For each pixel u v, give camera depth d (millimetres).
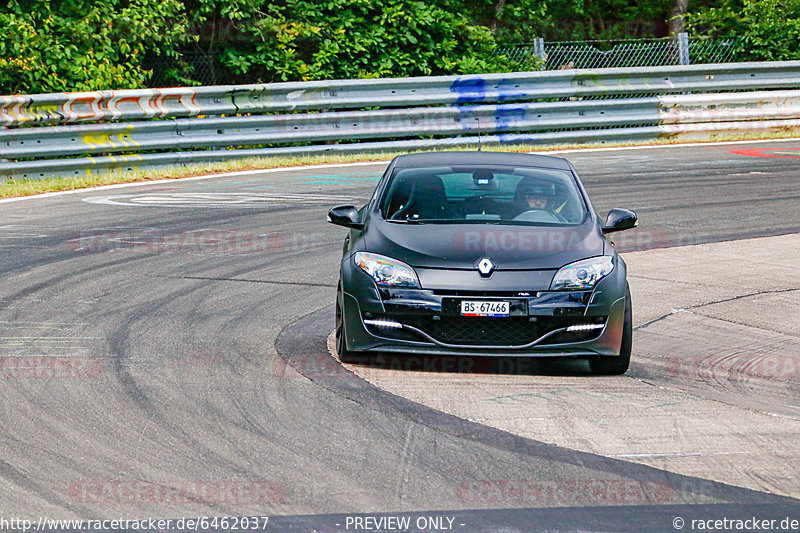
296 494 16250
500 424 20062
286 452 18141
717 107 74562
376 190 28109
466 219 25781
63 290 31312
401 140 70062
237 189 52719
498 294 23312
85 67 64625
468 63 77375
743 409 21797
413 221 25766
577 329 23609
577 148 69125
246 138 61188
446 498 16234
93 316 28281
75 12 67188
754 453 18844
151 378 22516
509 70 79188
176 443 18453
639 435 19672
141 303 29984
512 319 23375
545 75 68750
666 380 24172
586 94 70312
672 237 42469
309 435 19047
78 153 55125
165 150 62500
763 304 31891
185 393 21469
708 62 85375
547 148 68562
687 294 33000
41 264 34938
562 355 23562
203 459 17688
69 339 25781
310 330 27656
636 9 114000
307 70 73125
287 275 34594
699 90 73688
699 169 60844
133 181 54969
